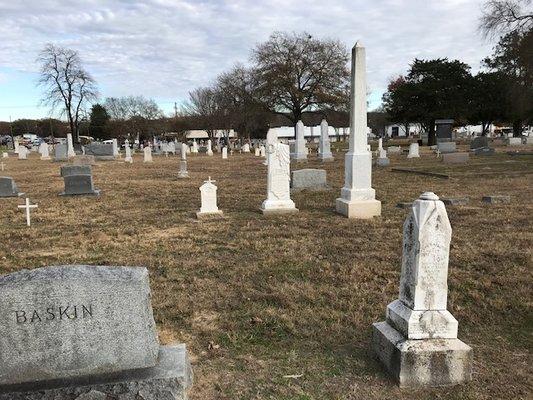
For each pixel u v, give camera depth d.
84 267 3.66
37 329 3.46
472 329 5.17
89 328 3.51
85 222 11.45
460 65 57.56
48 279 3.44
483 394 3.91
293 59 54.12
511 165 24.91
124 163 36.00
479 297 5.91
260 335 4.99
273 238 9.29
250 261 7.64
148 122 85.94
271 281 6.61
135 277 3.58
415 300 4.09
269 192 12.34
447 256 4.07
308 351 4.66
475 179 19.30
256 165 31.64
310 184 17.02
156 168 30.52
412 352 3.97
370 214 11.59
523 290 6.10
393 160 32.28
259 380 4.14
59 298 3.46
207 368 4.34
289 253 8.02
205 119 71.50
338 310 5.57
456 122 62.72
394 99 60.72
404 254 4.31
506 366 4.37
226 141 73.69
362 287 6.29
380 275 6.80
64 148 39.91
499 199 13.34
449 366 4.02
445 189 16.44
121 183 20.88
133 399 3.44
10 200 15.66
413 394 3.92
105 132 95.00
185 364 3.74
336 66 54.25
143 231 10.23
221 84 68.00
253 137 89.69
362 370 4.28
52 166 33.16
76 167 18.36
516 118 57.12
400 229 9.96
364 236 9.33
